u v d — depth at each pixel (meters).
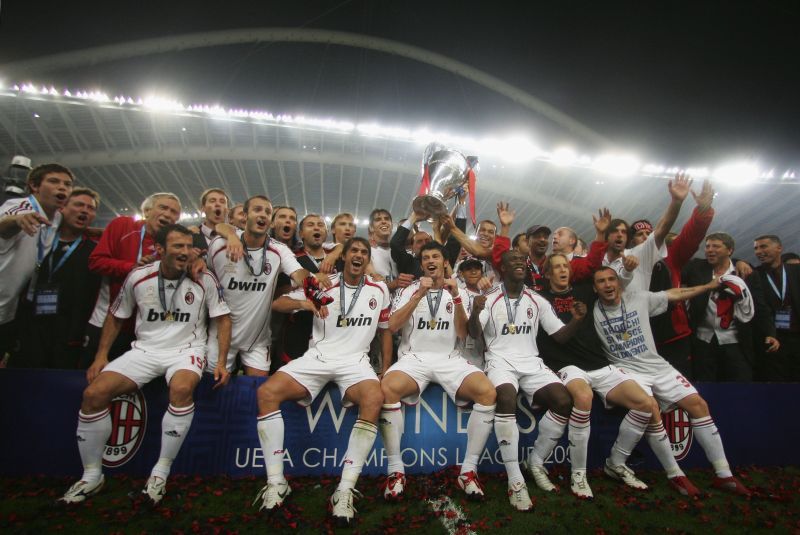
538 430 3.91
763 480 4.02
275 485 3.01
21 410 3.39
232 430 3.56
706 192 4.33
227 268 3.87
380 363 4.43
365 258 3.78
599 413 4.09
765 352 5.34
